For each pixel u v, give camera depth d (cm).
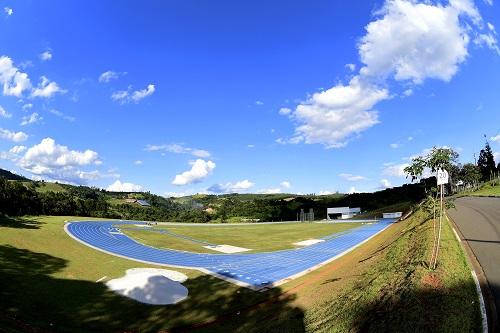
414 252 1948
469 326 1043
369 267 2222
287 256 4009
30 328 1869
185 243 5062
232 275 3134
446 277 1414
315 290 2217
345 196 14562
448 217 3259
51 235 4478
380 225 7012
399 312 1241
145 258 3853
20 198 7400
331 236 5725
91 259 3612
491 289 1319
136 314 2230
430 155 1540
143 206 14225
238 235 6222
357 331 1255
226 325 1997
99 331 1989
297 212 12925
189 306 2375
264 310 2128
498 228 2605
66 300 2375
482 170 12562
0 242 3641
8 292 2366
